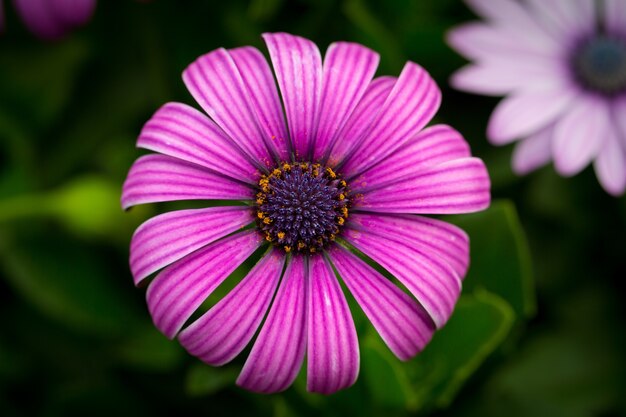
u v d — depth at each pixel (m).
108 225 0.31
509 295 0.28
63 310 0.31
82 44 0.32
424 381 0.28
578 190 0.32
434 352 0.28
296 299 0.24
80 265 0.31
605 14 0.32
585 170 0.32
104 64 0.33
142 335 0.31
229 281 0.27
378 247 0.24
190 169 0.24
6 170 0.33
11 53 0.33
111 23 0.32
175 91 0.31
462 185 0.24
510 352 0.30
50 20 0.29
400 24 0.32
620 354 0.31
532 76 0.30
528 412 0.30
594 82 0.31
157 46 0.31
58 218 0.31
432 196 0.24
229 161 0.24
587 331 0.31
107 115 0.33
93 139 0.33
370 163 0.25
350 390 0.28
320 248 0.25
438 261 0.24
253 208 0.25
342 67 0.25
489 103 0.32
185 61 0.31
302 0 0.31
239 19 0.31
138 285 0.24
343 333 0.24
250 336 0.24
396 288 0.24
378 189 0.25
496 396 0.30
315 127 0.25
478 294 0.27
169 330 0.23
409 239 0.24
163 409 0.31
